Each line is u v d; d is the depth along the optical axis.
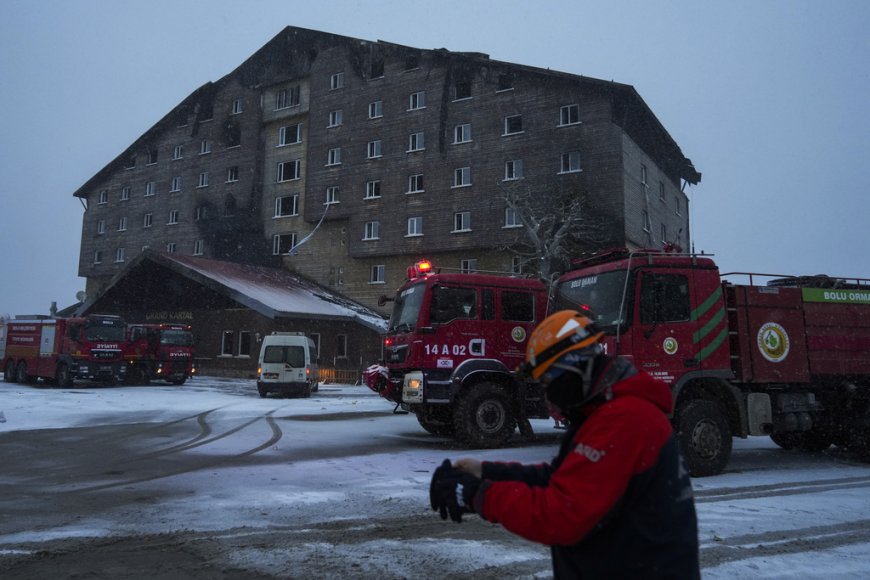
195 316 35.50
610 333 7.70
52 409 15.81
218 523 5.33
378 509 5.87
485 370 9.91
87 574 4.00
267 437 11.31
